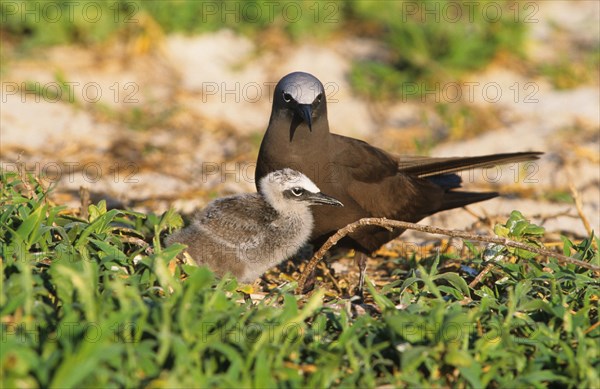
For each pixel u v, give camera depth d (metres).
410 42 20.67
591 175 16.25
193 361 7.18
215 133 18.30
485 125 18.73
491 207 15.05
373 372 7.64
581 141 17.62
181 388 6.86
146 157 16.91
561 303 8.72
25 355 6.90
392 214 12.51
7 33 20.83
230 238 10.55
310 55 21.23
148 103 19.08
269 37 21.56
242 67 20.66
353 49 21.58
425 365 7.80
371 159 12.30
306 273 10.15
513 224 10.38
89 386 6.76
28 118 17.80
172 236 10.59
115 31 20.75
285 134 11.73
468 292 9.38
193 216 11.80
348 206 11.77
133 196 15.01
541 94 20.09
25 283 7.65
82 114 18.33
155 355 7.12
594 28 23.83
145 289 8.54
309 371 7.52
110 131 17.89
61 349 7.12
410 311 8.24
